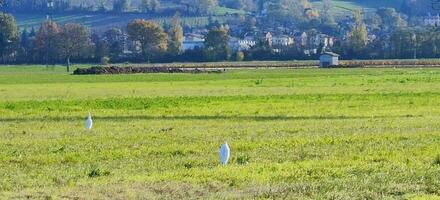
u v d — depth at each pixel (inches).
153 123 2861.7
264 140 2218.3
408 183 1496.1
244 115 3253.0
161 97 4645.7
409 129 2524.6
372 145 2105.1
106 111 3558.1
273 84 6230.3
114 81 7249.0
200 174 1608.0
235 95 4766.2
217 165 1753.2
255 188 1449.3
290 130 2517.2
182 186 1472.7
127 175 1609.3
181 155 1941.4
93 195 1373.0
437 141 2176.4
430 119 2925.7
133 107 3831.2
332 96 4490.7
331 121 2883.9
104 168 1708.9
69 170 1688.0
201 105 3919.8
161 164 1770.4
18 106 3914.9
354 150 2004.2
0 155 1919.3
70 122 2952.8
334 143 2162.9
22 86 6560.0
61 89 5949.8
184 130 2546.8
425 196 1368.1
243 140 2220.7
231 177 1571.1
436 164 1747.0
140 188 1444.4
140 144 2145.7
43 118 3171.8
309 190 1424.7
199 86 6131.9
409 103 3868.1
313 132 2450.8
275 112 3405.5
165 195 1389.0
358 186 1462.8
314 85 5940.0
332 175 1604.3
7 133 2514.8
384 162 1786.4
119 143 2172.7
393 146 2075.5
